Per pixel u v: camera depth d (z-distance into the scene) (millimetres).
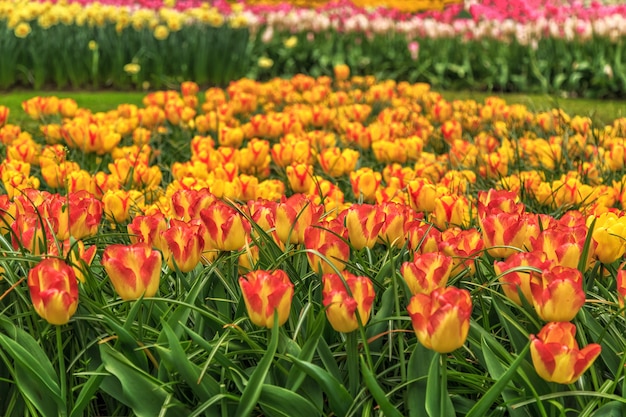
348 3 6930
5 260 1005
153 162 2420
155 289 916
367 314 873
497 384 797
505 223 1040
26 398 898
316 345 896
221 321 918
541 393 875
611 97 5242
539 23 5652
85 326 970
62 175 1708
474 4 6375
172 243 969
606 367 979
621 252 1054
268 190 1562
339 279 877
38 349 924
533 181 1745
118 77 5309
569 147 2271
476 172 2070
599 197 1569
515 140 2256
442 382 825
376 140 2377
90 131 2061
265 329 956
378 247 1301
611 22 5371
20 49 5297
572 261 980
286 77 6016
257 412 956
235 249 1011
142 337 933
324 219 1265
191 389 946
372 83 3955
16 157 1987
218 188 1528
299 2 8523
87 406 979
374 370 927
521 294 940
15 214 1186
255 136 2488
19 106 4531
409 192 1405
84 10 5391
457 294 792
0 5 5195
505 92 5551
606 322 1004
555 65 5453
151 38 5324
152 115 2564
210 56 5367
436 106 2879
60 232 1099
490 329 998
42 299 842
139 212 1519
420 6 8820
